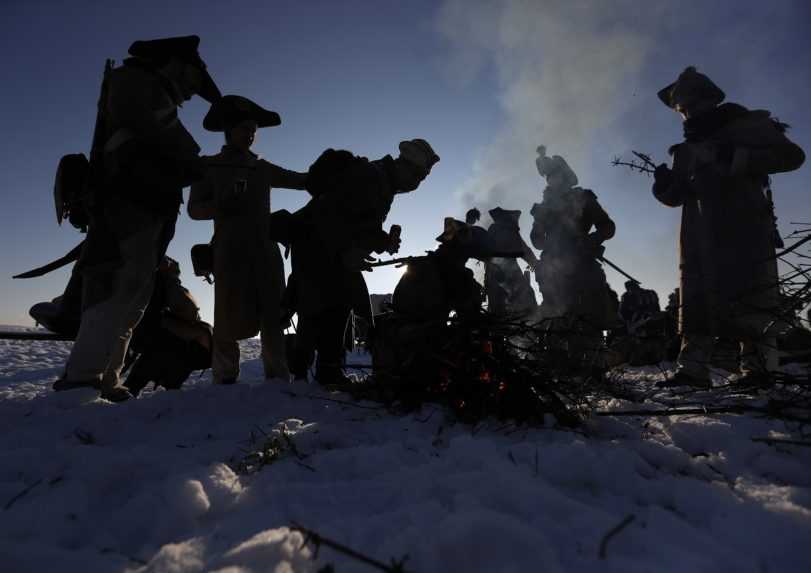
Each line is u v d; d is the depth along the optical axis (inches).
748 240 145.3
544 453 63.4
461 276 128.7
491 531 38.1
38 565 38.6
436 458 67.4
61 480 58.2
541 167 211.3
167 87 122.9
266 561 38.0
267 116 159.2
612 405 107.6
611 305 192.7
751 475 60.7
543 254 207.9
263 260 148.6
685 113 170.6
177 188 120.6
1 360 347.6
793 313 109.4
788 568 38.2
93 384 110.0
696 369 151.1
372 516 46.3
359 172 133.1
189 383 207.9
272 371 150.1
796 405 80.7
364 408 103.4
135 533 47.7
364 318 136.8
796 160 142.1
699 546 40.8
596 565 37.9
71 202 119.3
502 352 98.0
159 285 148.1
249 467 68.6
